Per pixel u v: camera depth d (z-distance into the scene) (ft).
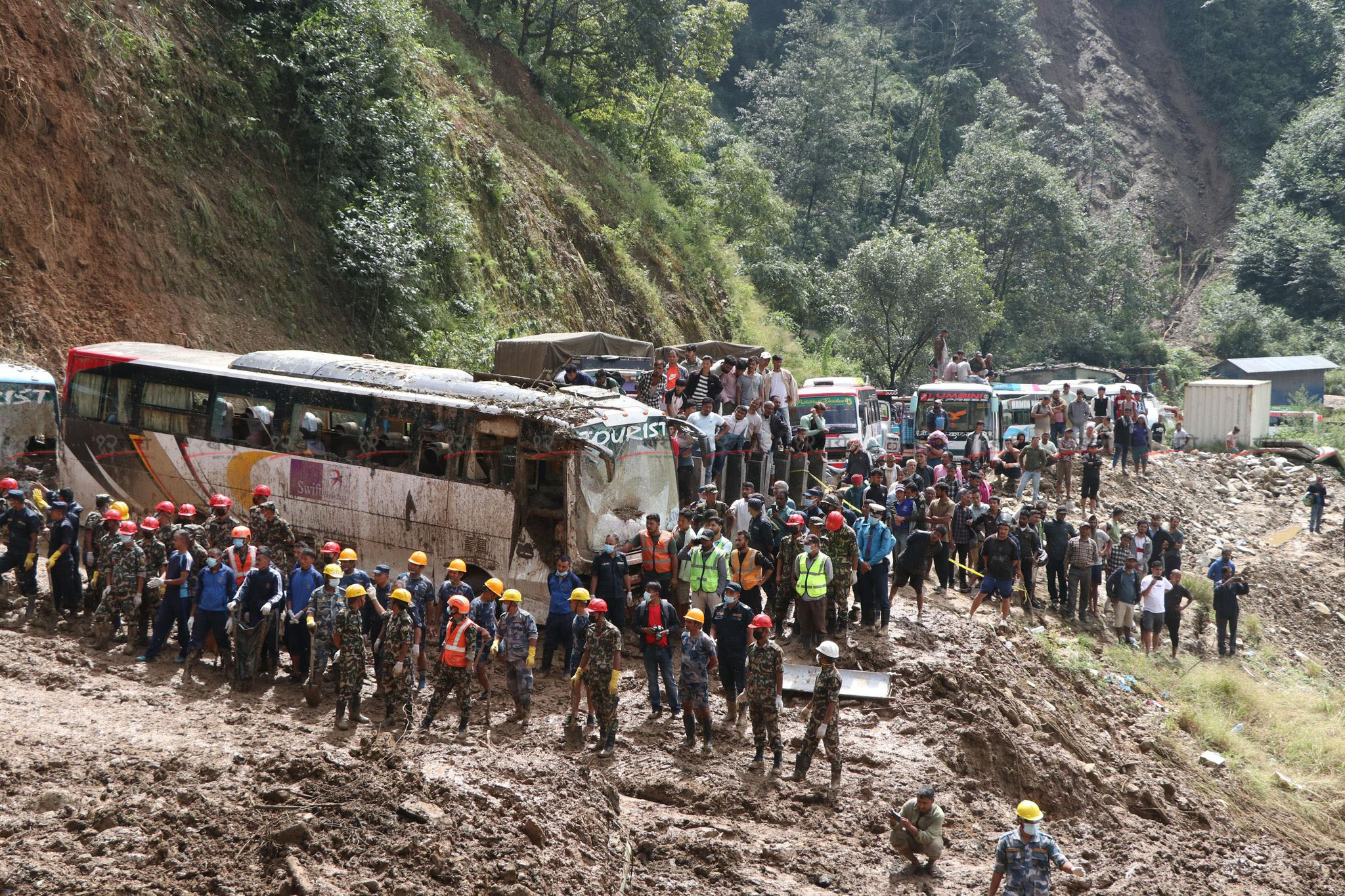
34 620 45.29
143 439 55.88
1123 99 352.28
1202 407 149.48
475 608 41.78
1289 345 261.24
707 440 57.77
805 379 154.10
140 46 76.23
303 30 86.43
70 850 27.30
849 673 48.93
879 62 301.02
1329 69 349.61
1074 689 62.95
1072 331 238.68
